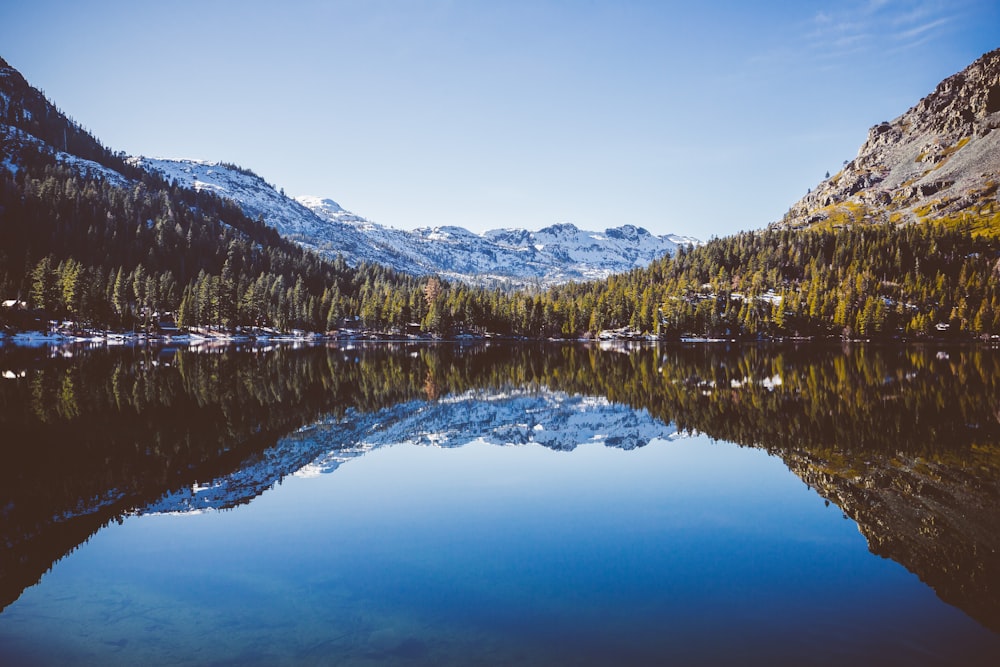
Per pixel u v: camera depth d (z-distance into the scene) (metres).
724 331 155.50
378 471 24.52
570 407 42.47
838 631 11.42
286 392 48.94
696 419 36.91
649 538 16.62
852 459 25.72
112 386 50.31
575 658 10.48
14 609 12.63
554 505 19.83
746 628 11.55
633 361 89.69
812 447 28.22
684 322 159.50
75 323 123.25
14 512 19.08
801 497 20.42
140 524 18.02
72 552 15.84
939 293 147.38
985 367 69.62
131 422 34.47
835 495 20.66
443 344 144.75
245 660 10.51
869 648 10.83
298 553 15.65
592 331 170.75
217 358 86.31
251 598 13.05
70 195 190.62
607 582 13.71
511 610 12.37
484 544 16.23
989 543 15.98
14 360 75.31
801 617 12.00
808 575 14.01
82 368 65.94
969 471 23.45
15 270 130.75
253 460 26.22
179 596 13.17
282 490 21.67
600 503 20.02
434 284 198.88
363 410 40.47
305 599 12.98
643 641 11.07
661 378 62.75
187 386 51.31
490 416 38.44
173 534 17.14
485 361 89.31
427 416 38.34
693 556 15.27
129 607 12.66
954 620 11.83
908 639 11.11
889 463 24.92
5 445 28.59
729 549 15.73
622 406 42.78
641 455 27.42
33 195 176.38
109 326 129.25
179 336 136.88
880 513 18.61
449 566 14.72
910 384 52.62
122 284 132.88
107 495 20.95
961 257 169.88
